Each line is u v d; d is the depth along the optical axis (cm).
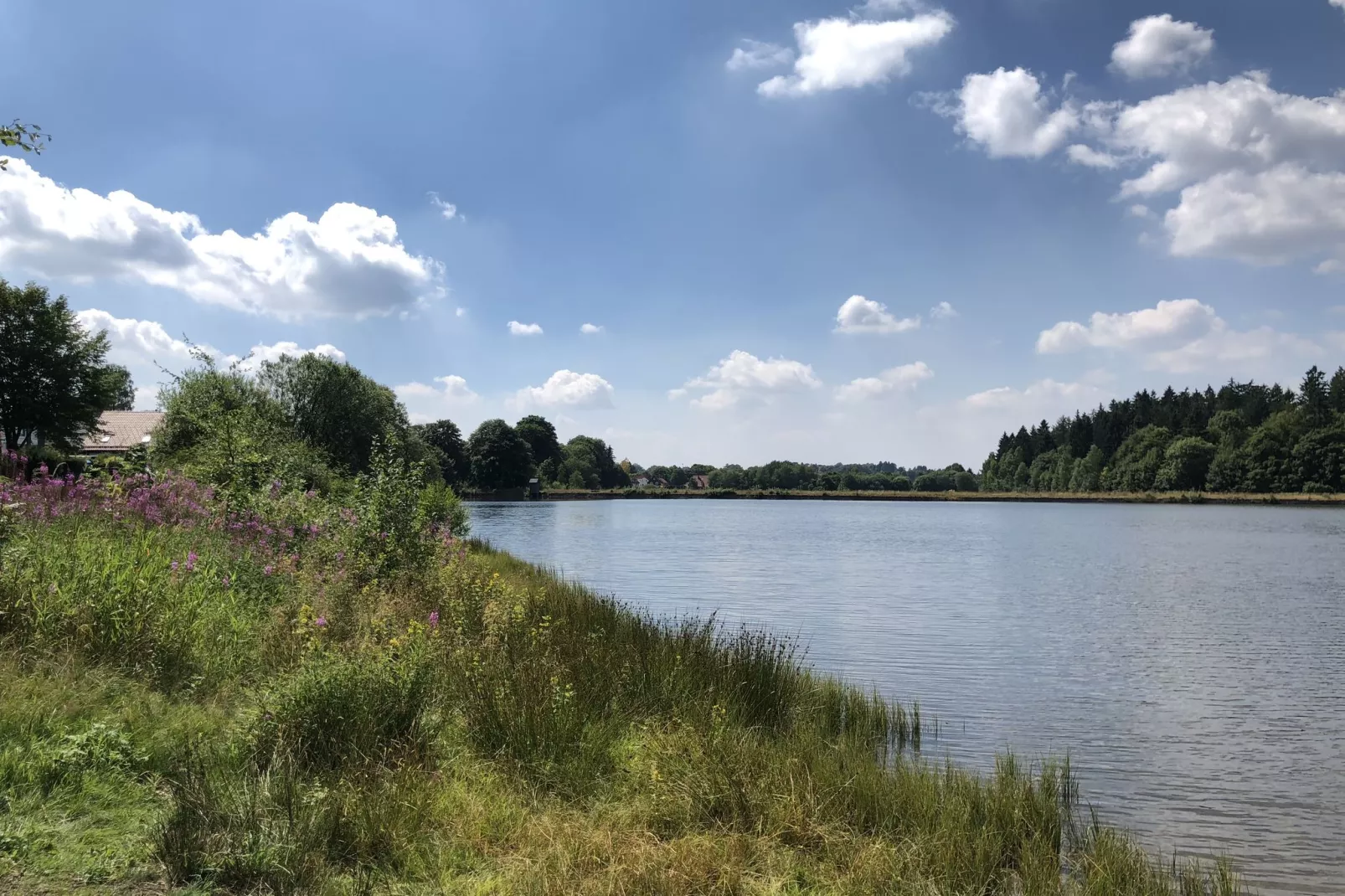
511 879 474
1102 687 1385
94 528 1098
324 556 1366
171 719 639
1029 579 3111
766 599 2481
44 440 4381
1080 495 15600
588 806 614
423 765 615
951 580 3061
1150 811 829
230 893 419
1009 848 640
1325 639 1861
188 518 1323
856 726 974
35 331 4238
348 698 642
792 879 527
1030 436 19925
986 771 913
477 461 13212
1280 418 13138
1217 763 984
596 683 868
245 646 846
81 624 744
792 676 1090
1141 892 576
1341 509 11088
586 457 17600
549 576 2308
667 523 7925
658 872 497
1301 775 942
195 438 2403
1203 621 2122
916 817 650
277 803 504
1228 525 7481
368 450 5250
